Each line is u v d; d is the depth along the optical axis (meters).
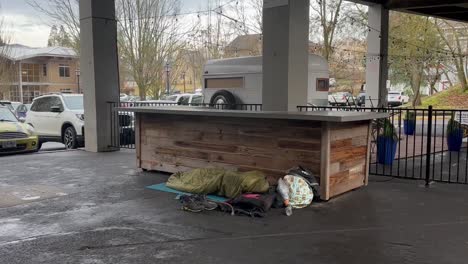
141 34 22.23
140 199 5.92
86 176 7.53
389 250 4.06
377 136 8.51
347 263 3.77
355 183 6.36
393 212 5.27
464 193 6.20
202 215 5.16
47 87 41.84
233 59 12.96
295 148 5.96
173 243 4.26
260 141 6.32
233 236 4.45
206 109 7.14
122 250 4.09
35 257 3.93
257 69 12.28
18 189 6.56
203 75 13.91
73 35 23.53
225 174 5.98
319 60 12.25
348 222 4.89
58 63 42.06
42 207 5.56
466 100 26.86
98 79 10.48
